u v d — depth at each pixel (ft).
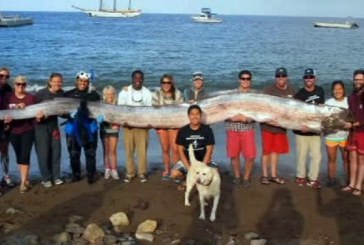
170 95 24.13
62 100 22.70
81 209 20.77
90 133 23.13
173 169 22.27
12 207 20.85
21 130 22.26
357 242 17.94
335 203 21.44
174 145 24.00
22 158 22.35
